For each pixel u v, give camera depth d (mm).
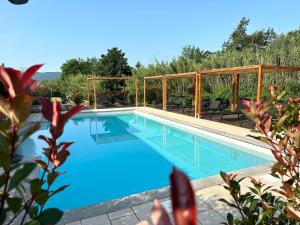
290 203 1369
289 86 12375
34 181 860
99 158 7816
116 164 7273
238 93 13430
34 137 9430
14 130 701
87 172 6668
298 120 1761
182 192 432
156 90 19594
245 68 8867
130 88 19828
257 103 1489
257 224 1331
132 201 3547
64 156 1099
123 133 11297
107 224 3012
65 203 5027
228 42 40312
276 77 13398
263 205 1375
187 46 29250
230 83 15922
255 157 6984
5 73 701
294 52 13453
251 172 4570
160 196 3668
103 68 25516
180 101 15477
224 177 1481
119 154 8195
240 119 10938
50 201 5094
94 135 11023
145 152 8367
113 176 6398
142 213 3240
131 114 15867
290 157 1464
